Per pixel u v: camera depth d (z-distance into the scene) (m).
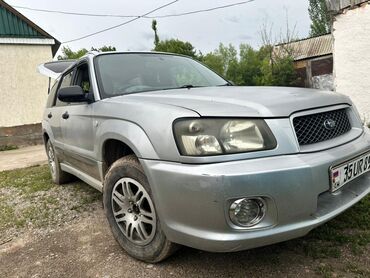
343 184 2.21
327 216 2.08
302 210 1.97
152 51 3.84
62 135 3.90
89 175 3.46
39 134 11.95
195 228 2.00
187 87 3.24
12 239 3.18
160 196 2.12
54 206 3.95
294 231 1.97
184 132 2.04
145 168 2.20
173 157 2.05
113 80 3.19
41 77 12.16
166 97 2.54
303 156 2.03
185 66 3.76
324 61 22.84
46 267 2.60
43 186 4.88
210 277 2.26
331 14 7.32
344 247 2.48
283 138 2.03
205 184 1.90
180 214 2.04
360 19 6.94
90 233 3.13
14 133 11.46
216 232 1.93
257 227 1.94
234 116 2.04
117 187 2.65
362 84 7.07
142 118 2.31
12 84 11.66
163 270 2.38
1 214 3.86
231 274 2.27
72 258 2.70
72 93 3.03
